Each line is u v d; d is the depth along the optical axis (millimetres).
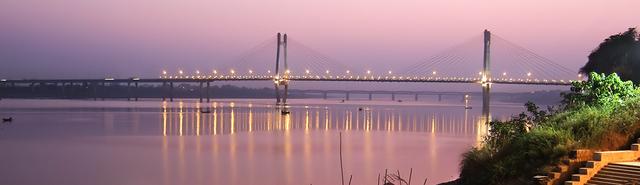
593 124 29688
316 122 135875
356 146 78938
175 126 119062
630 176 23484
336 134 100250
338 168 57594
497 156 30406
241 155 68750
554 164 26375
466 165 32156
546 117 36125
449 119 152875
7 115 158250
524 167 27641
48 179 52219
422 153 70438
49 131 105000
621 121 29359
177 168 58438
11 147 78250
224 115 165250
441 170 55281
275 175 53750
